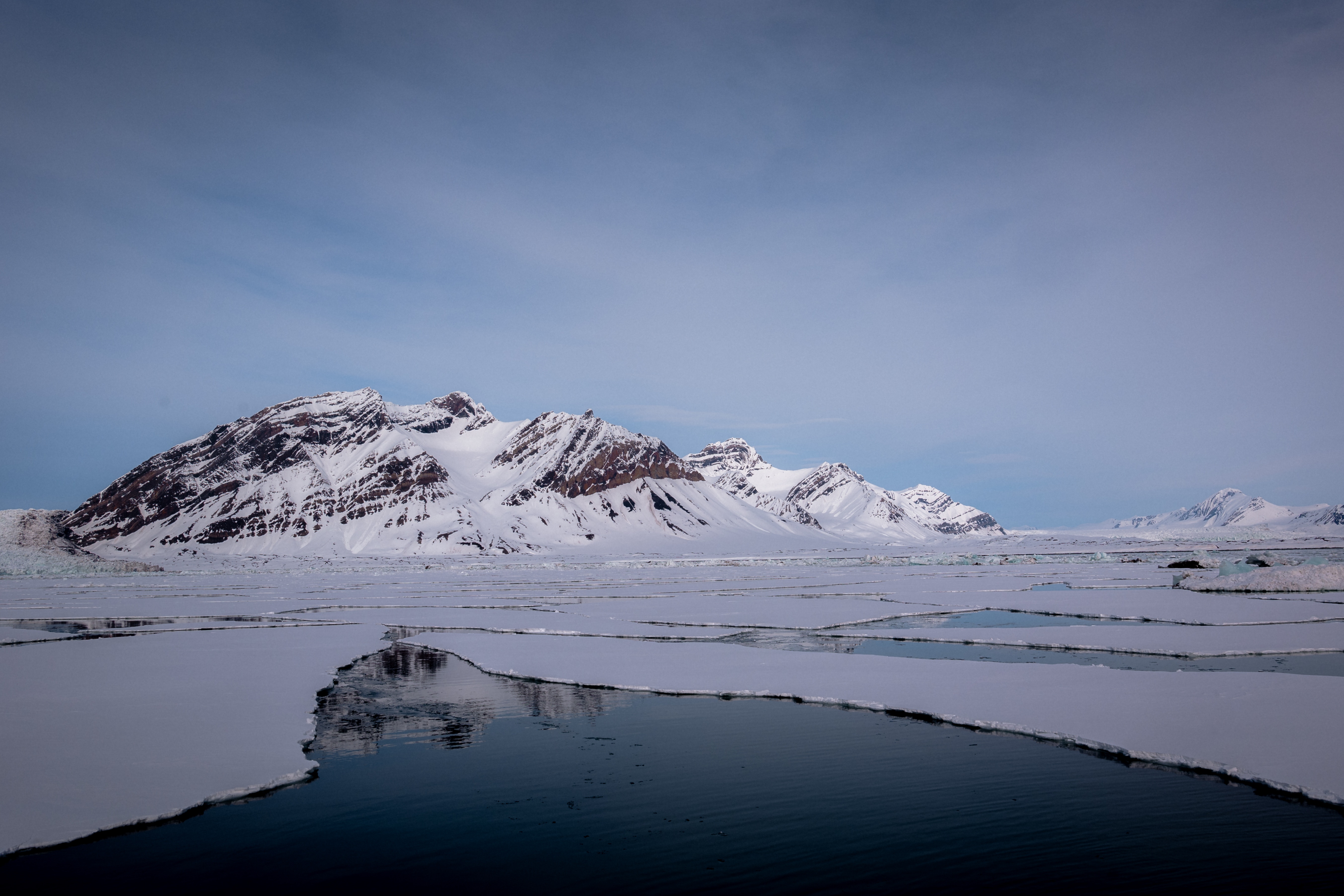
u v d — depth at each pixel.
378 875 9.20
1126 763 13.05
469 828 10.64
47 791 11.90
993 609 39.16
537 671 22.53
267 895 8.67
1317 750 12.90
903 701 17.48
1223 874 8.76
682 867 9.32
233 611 45.25
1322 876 8.70
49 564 95.81
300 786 12.55
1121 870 8.97
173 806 11.33
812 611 39.31
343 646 28.89
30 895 8.68
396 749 14.69
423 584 74.94
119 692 19.42
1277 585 42.81
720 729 15.77
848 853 9.61
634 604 45.97
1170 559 99.75
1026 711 16.09
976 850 9.59
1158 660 22.83
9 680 21.16
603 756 14.03
